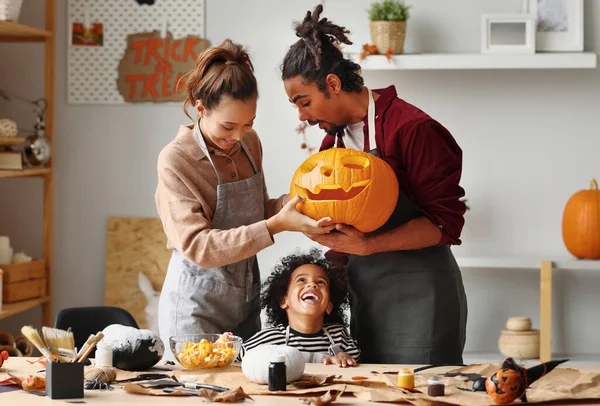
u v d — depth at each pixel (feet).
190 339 6.84
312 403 5.50
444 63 11.86
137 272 13.08
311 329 8.02
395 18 11.90
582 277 12.65
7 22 11.41
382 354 7.90
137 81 13.09
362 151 7.27
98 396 5.71
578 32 12.11
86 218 13.24
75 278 13.26
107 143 13.20
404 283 7.78
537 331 11.98
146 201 13.16
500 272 12.72
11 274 11.80
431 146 7.20
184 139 7.55
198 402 5.52
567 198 12.66
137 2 13.06
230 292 7.86
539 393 5.57
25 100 12.70
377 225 7.00
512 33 12.02
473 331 12.75
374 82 12.72
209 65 7.16
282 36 12.87
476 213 12.74
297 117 12.92
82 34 13.12
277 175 13.00
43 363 6.87
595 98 12.59
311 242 12.91
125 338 6.54
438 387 5.57
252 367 5.99
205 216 7.47
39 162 12.47
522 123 12.65
